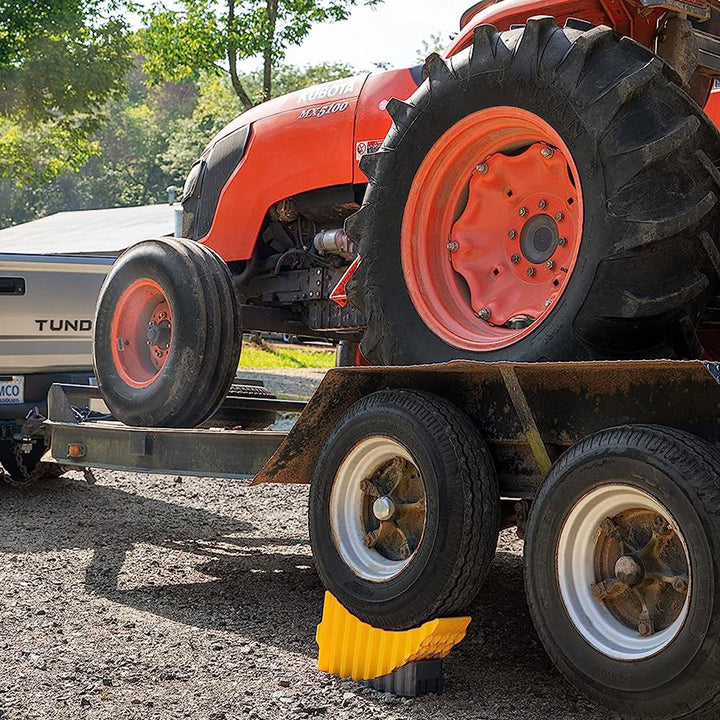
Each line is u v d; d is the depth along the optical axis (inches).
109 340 224.7
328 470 162.7
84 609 192.9
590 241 144.6
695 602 120.6
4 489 320.5
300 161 228.7
